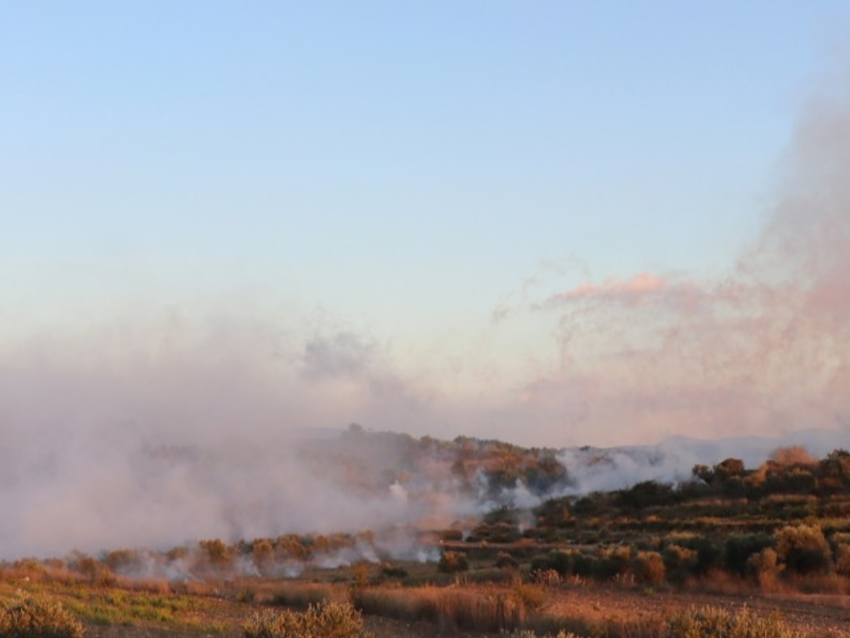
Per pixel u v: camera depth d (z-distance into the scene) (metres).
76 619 27.64
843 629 30.02
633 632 25.91
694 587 43.34
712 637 20.25
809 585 42.53
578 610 33.97
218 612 34.88
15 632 21.62
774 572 43.66
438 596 33.41
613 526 82.69
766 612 34.12
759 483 86.31
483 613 30.95
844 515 69.31
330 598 36.12
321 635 22.19
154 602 36.81
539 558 52.22
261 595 39.91
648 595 40.69
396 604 34.28
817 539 45.44
